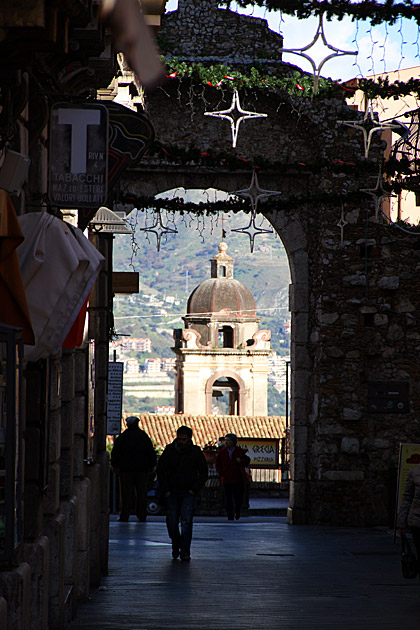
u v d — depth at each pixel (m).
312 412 75.06
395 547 56.56
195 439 191.25
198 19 73.94
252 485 127.38
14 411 19.27
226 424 196.00
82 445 34.56
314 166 62.62
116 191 69.25
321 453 73.56
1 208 18.25
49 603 26.56
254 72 71.31
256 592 36.03
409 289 74.56
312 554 52.09
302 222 76.31
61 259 22.45
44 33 19.02
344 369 73.94
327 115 73.31
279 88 72.00
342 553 52.88
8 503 19.45
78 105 29.53
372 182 73.62
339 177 73.31
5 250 18.70
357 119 73.38
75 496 31.86
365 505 73.31
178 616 29.94
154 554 49.66
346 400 73.75
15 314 19.05
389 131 87.62
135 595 35.16
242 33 74.00
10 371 19.06
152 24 35.00
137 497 70.50
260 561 47.59
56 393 27.25
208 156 63.56
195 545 55.31
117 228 42.56
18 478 20.36
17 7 18.25
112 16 26.89
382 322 74.00
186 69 70.75
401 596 35.97
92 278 23.64
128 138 33.88
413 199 96.69
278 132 74.88
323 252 73.88
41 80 26.30
